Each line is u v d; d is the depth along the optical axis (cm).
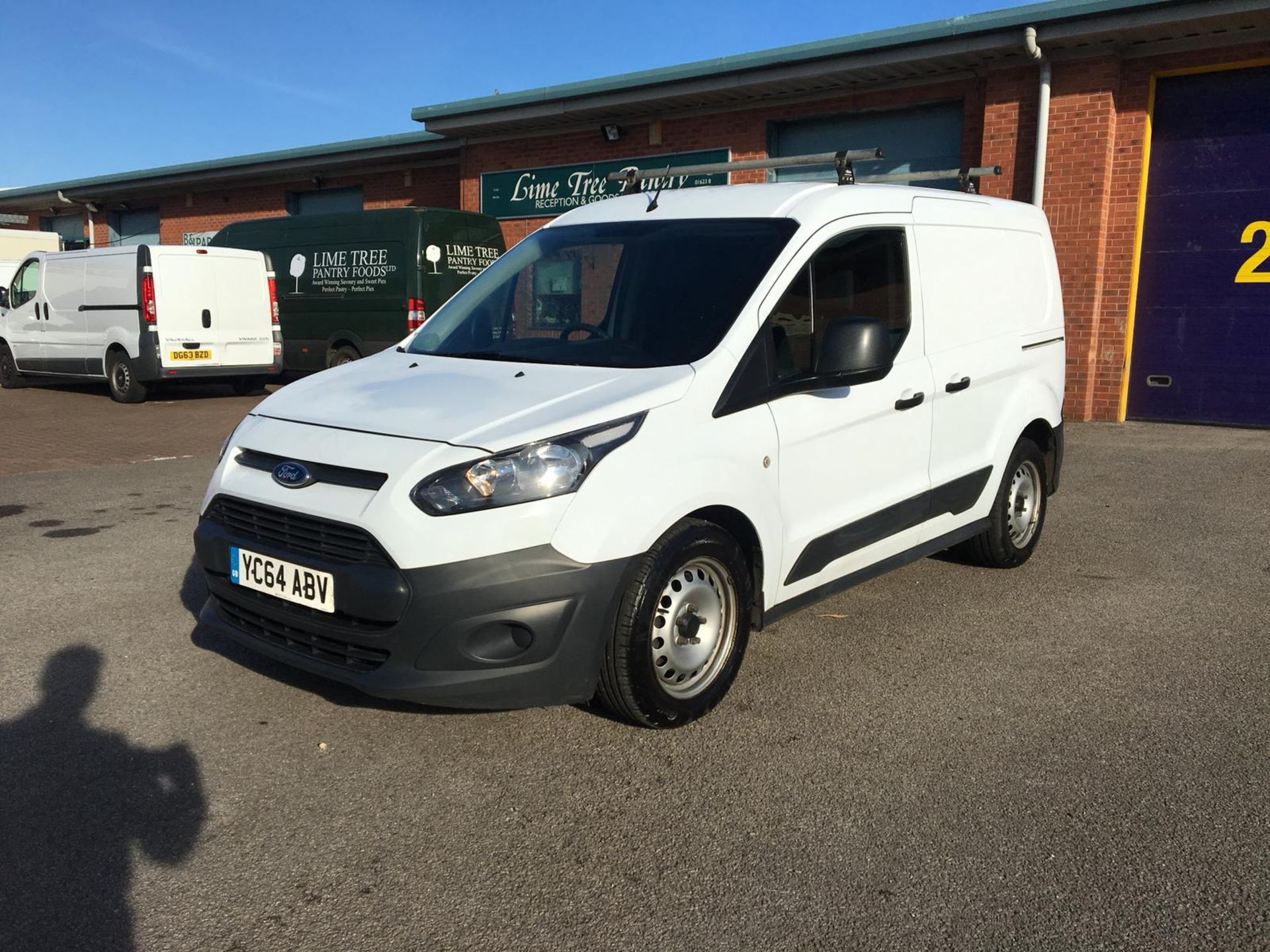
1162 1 991
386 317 1379
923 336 477
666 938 253
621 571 336
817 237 422
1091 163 1115
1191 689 409
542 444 327
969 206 530
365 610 324
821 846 294
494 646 326
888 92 1287
